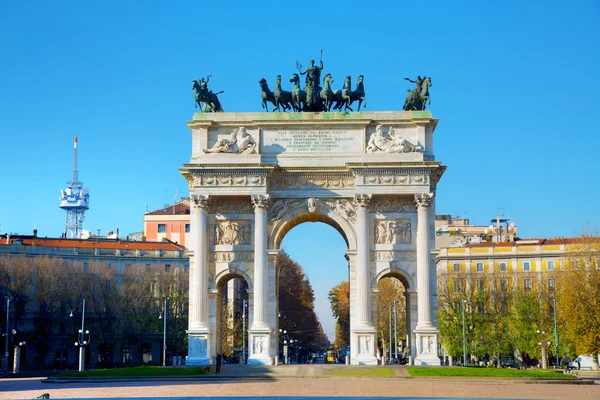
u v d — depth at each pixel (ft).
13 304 593.01
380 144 364.99
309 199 365.61
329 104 377.30
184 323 609.83
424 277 356.38
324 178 367.45
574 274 437.17
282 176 367.66
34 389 289.94
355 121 366.84
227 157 364.38
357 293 359.25
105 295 605.31
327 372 323.57
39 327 602.03
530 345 537.65
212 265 367.86
